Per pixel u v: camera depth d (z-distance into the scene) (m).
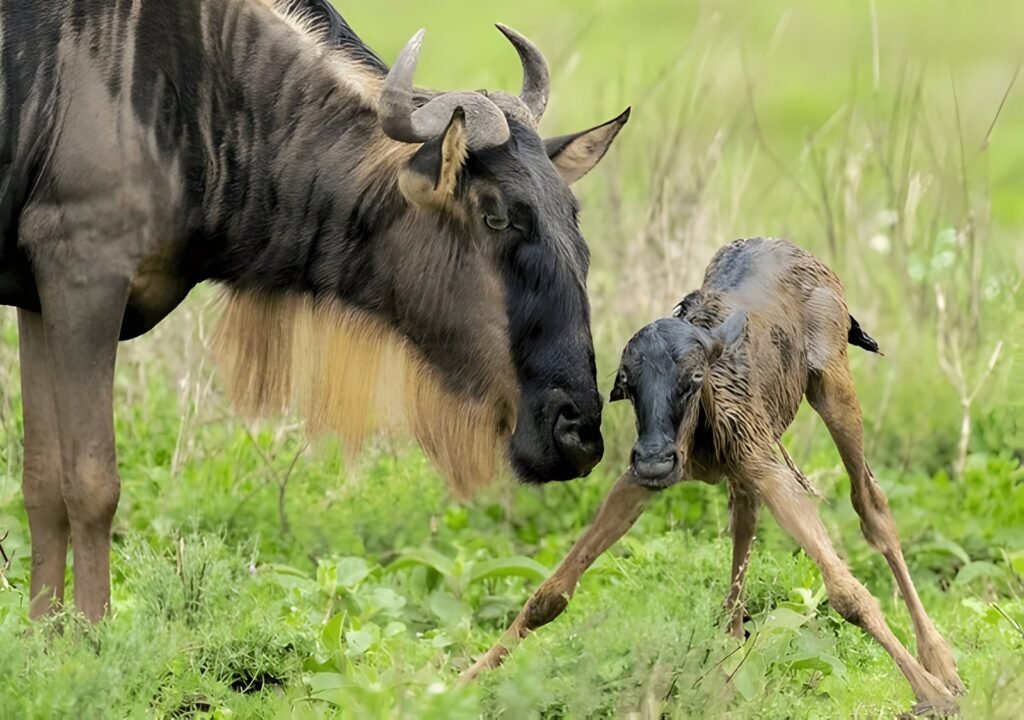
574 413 14.83
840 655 15.44
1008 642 15.52
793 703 13.27
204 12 15.05
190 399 20.02
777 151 34.00
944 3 44.34
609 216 23.66
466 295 15.01
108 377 14.62
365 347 15.51
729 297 15.15
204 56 15.02
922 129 26.67
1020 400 20.25
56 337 14.52
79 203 14.47
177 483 18.88
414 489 19.12
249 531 18.30
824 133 27.81
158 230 14.79
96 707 12.13
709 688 12.75
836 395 15.77
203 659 14.16
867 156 26.67
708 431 14.41
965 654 15.63
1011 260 23.91
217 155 15.06
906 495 19.70
